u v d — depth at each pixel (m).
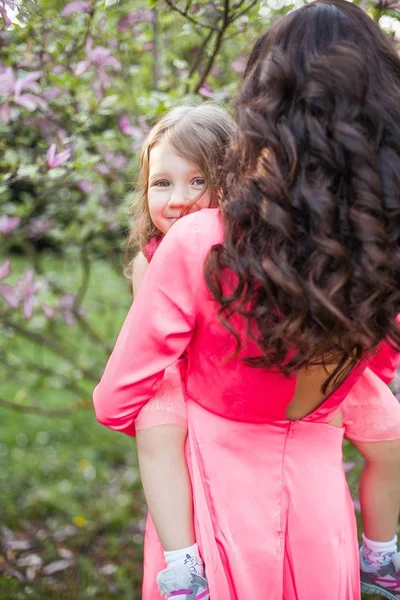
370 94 0.99
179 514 1.21
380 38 1.04
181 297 1.13
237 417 1.20
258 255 1.00
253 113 1.01
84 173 2.20
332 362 1.13
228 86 2.14
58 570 2.45
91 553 2.63
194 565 1.18
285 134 0.98
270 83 1.01
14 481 3.34
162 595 1.24
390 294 1.01
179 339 1.15
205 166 1.25
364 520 1.44
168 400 1.24
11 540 2.61
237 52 2.26
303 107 0.99
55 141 1.97
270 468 1.21
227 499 1.19
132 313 1.18
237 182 1.05
